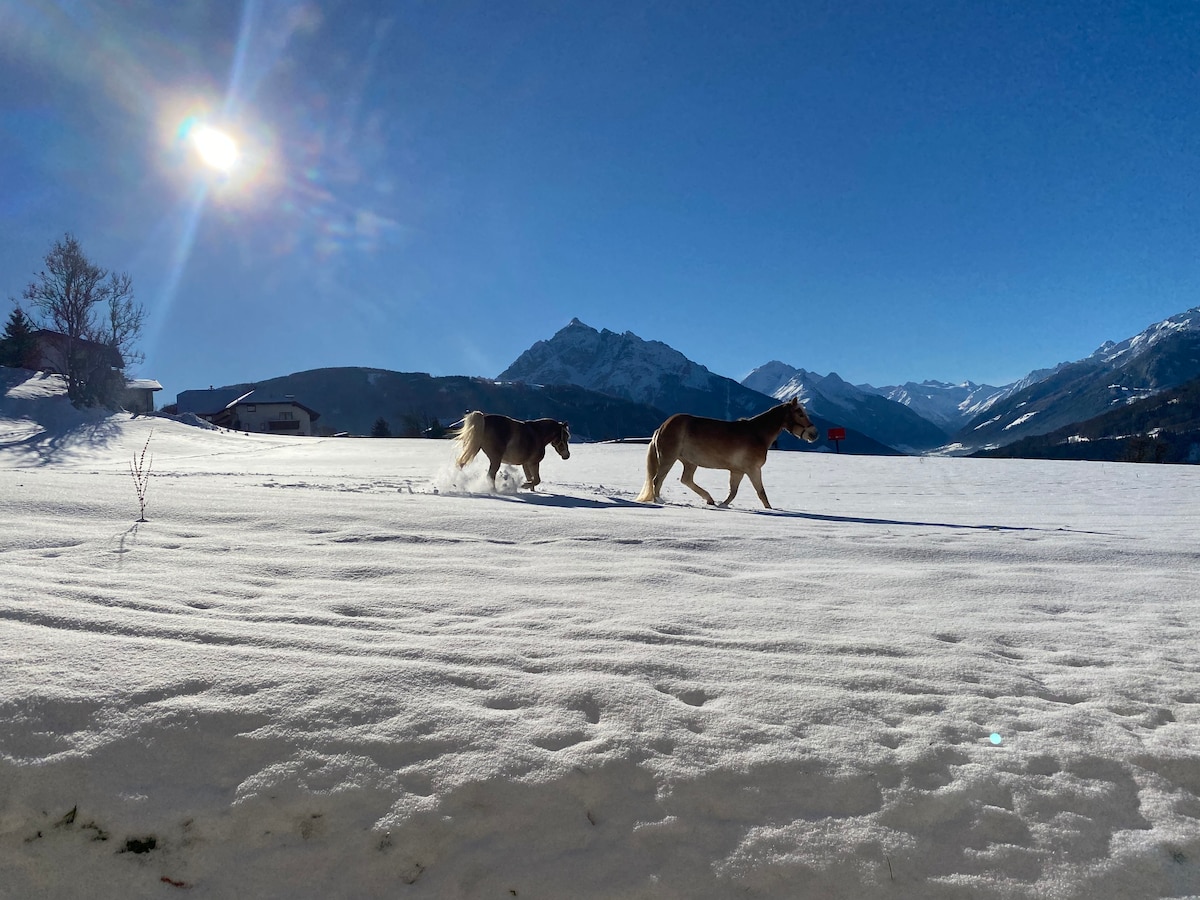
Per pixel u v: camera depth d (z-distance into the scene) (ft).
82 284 149.38
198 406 461.37
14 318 189.98
